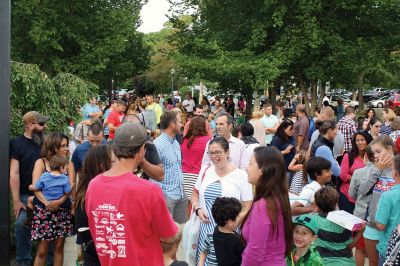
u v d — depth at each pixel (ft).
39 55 72.08
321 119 31.19
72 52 76.59
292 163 23.56
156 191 9.96
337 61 65.98
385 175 17.54
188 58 66.13
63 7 70.18
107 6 78.28
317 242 15.28
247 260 11.62
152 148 16.28
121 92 144.97
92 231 10.31
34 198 18.54
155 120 42.22
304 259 12.96
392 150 17.66
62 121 24.88
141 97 52.47
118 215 9.81
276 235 11.48
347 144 32.32
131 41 86.89
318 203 15.72
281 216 11.50
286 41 65.98
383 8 66.44
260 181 11.70
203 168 17.69
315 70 66.39
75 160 19.60
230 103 74.95
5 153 13.92
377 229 16.11
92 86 27.81
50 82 23.99
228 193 16.34
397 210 15.20
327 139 23.71
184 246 17.60
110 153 14.32
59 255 19.07
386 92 167.73
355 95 157.89
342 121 32.86
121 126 10.41
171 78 136.87
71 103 25.71
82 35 74.13
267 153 11.76
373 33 70.33
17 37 70.64
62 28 70.28
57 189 18.29
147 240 10.03
